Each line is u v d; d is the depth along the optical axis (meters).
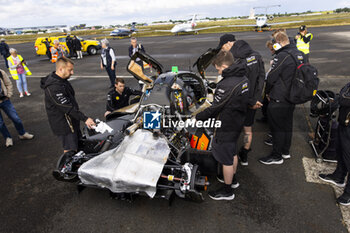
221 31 40.12
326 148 3.52
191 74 4.55
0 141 4.98
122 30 37.56
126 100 4.87
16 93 8.84
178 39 28.69
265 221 2.63
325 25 37.84
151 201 2.99
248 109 3.35
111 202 3.01
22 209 3.00
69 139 3.34
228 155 2.66
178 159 2.75
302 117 5.31
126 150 2.58
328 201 2.88
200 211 2.81
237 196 3.03
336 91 6.59
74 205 3.00
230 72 2.37
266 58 12.22
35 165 4.02
